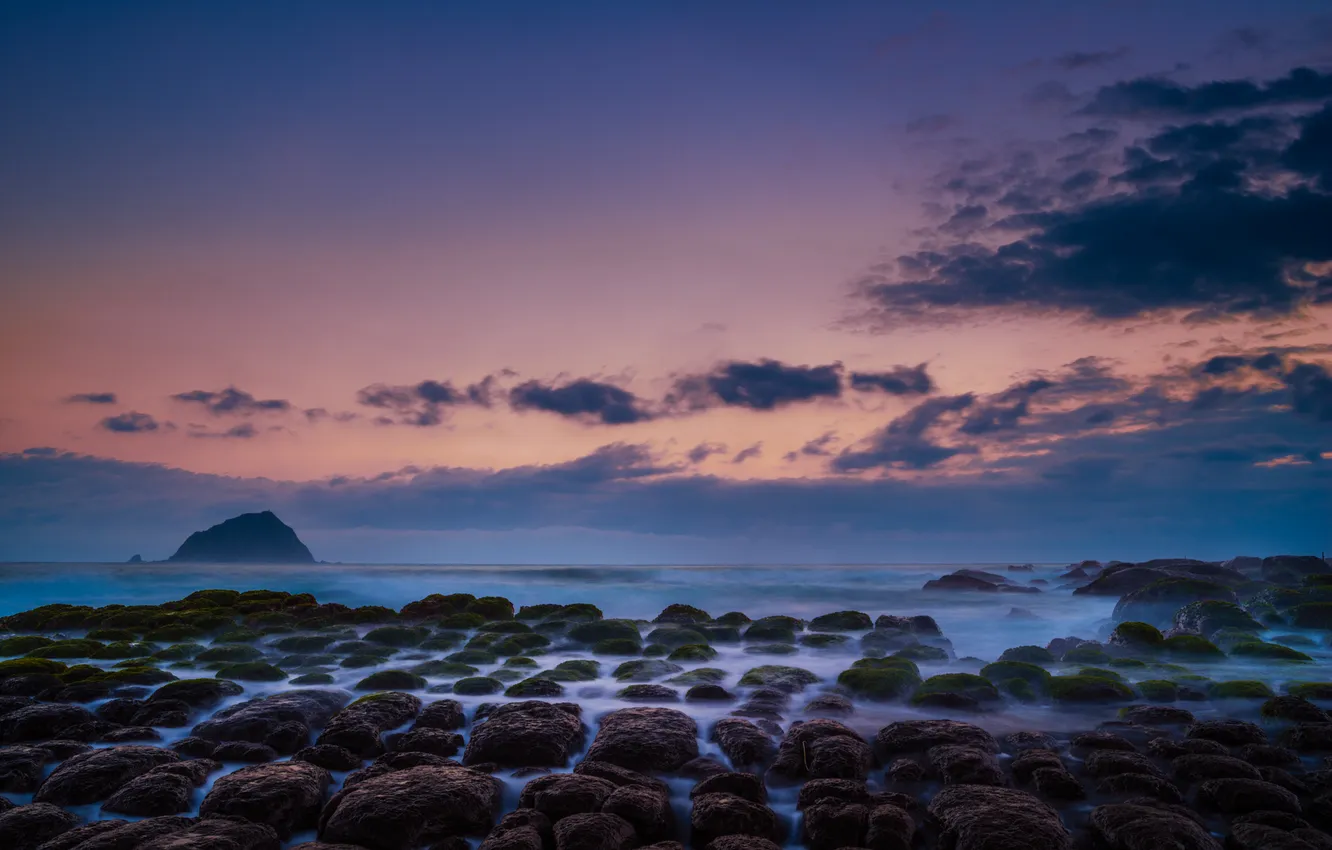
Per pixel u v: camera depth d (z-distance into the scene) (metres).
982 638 26.78
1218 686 15.09
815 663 18.89
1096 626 28.12
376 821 9.34
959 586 39.16
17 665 16.47
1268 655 18.20
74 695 14.98
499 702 14.93
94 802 10.63
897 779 11.27
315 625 22.88
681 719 13.03
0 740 13.03
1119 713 14.02
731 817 9.75
